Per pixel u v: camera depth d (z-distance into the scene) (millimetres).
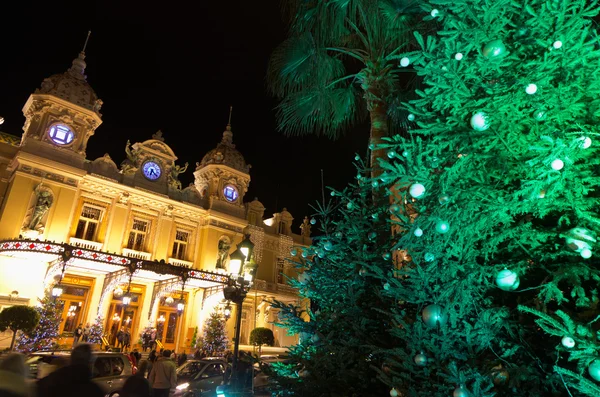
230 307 26719
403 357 3473
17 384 3635
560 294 2873
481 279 3373
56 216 22219
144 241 26406
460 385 2926
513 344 3275
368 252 4742
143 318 25469
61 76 24469
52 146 22844
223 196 31188
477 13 3051
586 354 2416
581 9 2799
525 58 3059
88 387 3926
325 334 4879
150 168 27875
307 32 8477
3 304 19547
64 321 22125
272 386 5180
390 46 8602
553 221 3473
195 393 10570
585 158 3062
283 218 36562
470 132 3215
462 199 3248
